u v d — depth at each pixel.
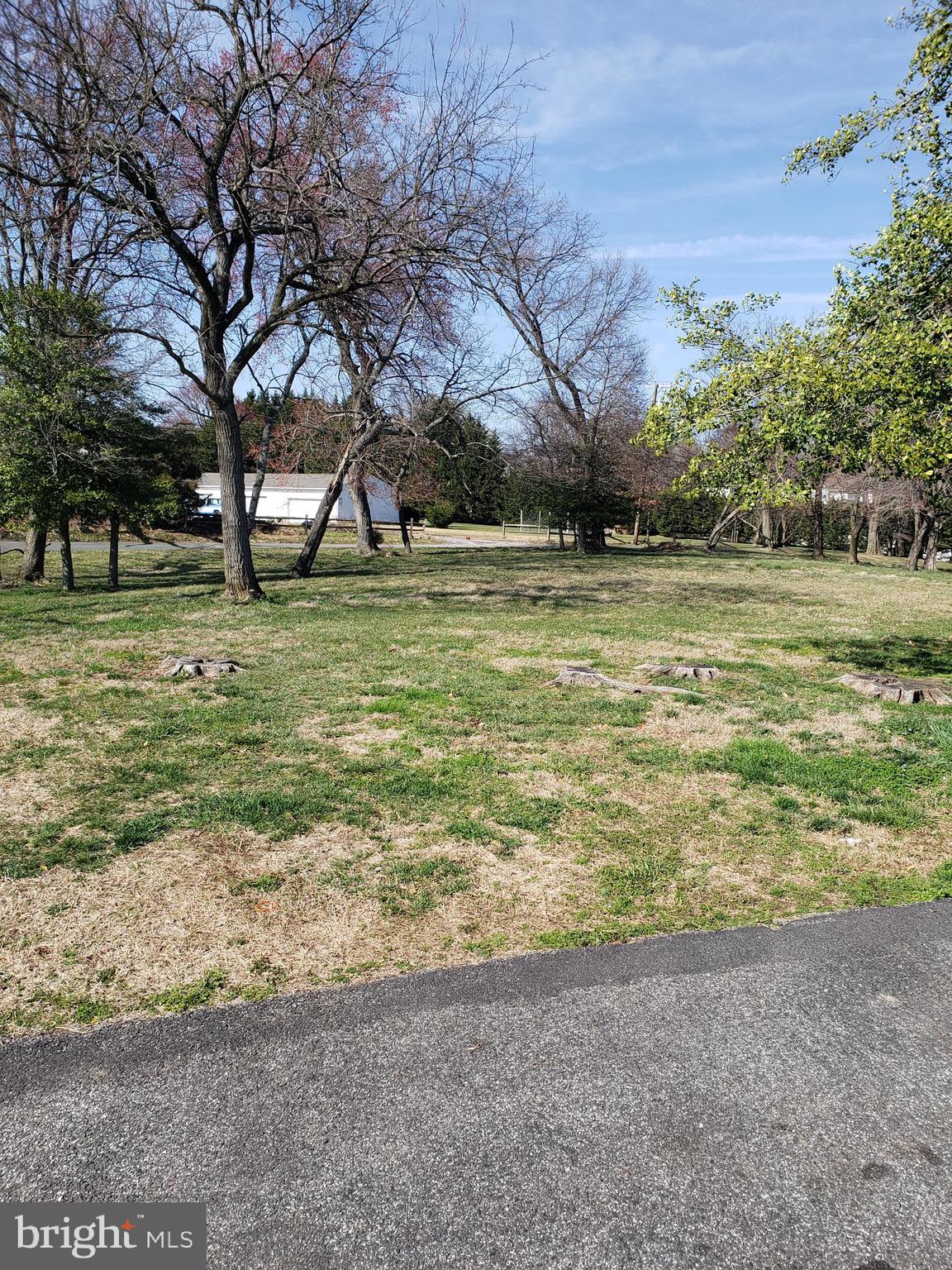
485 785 5.57
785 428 7.48
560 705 7.62
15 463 13.65
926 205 7.25
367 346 15.85
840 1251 2.18
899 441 6.84
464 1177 2.38
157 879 4.18
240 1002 3.19
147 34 10.78
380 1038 2.99
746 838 4.82
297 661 9.58
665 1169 2.43
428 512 52.06
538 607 14.95
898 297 7.31
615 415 28.59
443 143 12.79
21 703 7.50
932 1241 2.21
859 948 3.67
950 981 3.43
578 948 3.63
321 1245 2.16
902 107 7.64
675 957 3.57
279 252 14.06
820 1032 3.08
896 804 5.36
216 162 11.91
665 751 6.34
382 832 4.80
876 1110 2.70
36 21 10.02
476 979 3.38
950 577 21.52
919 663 9.97
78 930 3.68
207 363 13.38
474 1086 2.76
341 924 3.79
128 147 10.52
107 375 14.04
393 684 8.42
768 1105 2.71
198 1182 2.35
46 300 13.63
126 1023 3.05
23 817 4.91
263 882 4.16
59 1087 2.71
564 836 4.80
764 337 8.31
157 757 6.01
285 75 11.54
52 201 13.01
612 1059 2.90
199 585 17.16
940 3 7.39
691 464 8.62
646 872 4.37
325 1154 2.46
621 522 33.25
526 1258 2.13
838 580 20.45
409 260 12.67
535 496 30.52
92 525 15.44
